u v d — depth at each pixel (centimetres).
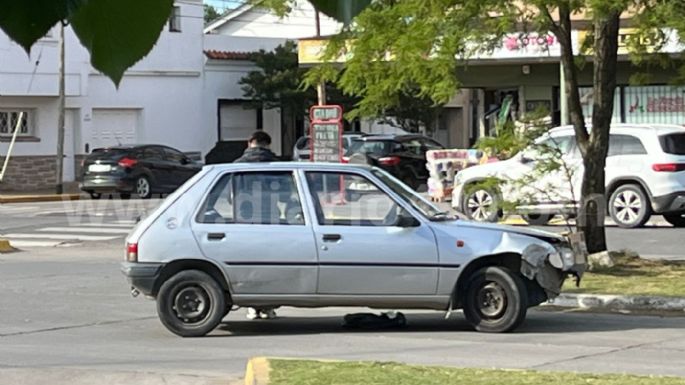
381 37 1308
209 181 1038
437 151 2550
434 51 1306
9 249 1916
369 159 2998
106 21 149
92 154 3123
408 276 1023
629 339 1016
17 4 142
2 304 1273
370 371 769
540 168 1446
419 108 3950
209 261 1020
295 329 1084
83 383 812
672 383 736
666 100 2669
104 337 1040
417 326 1098
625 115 2711
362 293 1025
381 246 1019
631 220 2038
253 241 1020
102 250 1933
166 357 928
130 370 862
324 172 1042
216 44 3941
